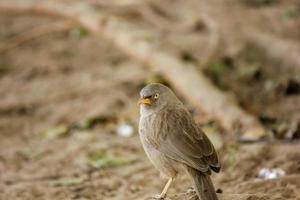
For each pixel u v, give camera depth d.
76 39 19.67
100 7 19.81
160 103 9.40
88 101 15.88
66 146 13.70
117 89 16.22
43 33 19.27
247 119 13.31
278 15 19.47
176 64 15.77
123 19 18.75
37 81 17.39
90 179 11.92
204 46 17.67
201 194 8.26
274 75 16.34
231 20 19.08
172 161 8.92
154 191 11.01
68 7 18.91
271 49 17.22
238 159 11.64
